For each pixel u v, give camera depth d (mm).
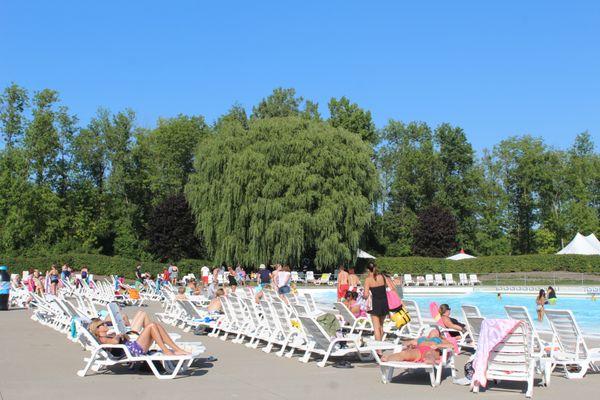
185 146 79375
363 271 56031
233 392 9758
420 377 11133
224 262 49469
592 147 85000
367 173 52031
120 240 73375
